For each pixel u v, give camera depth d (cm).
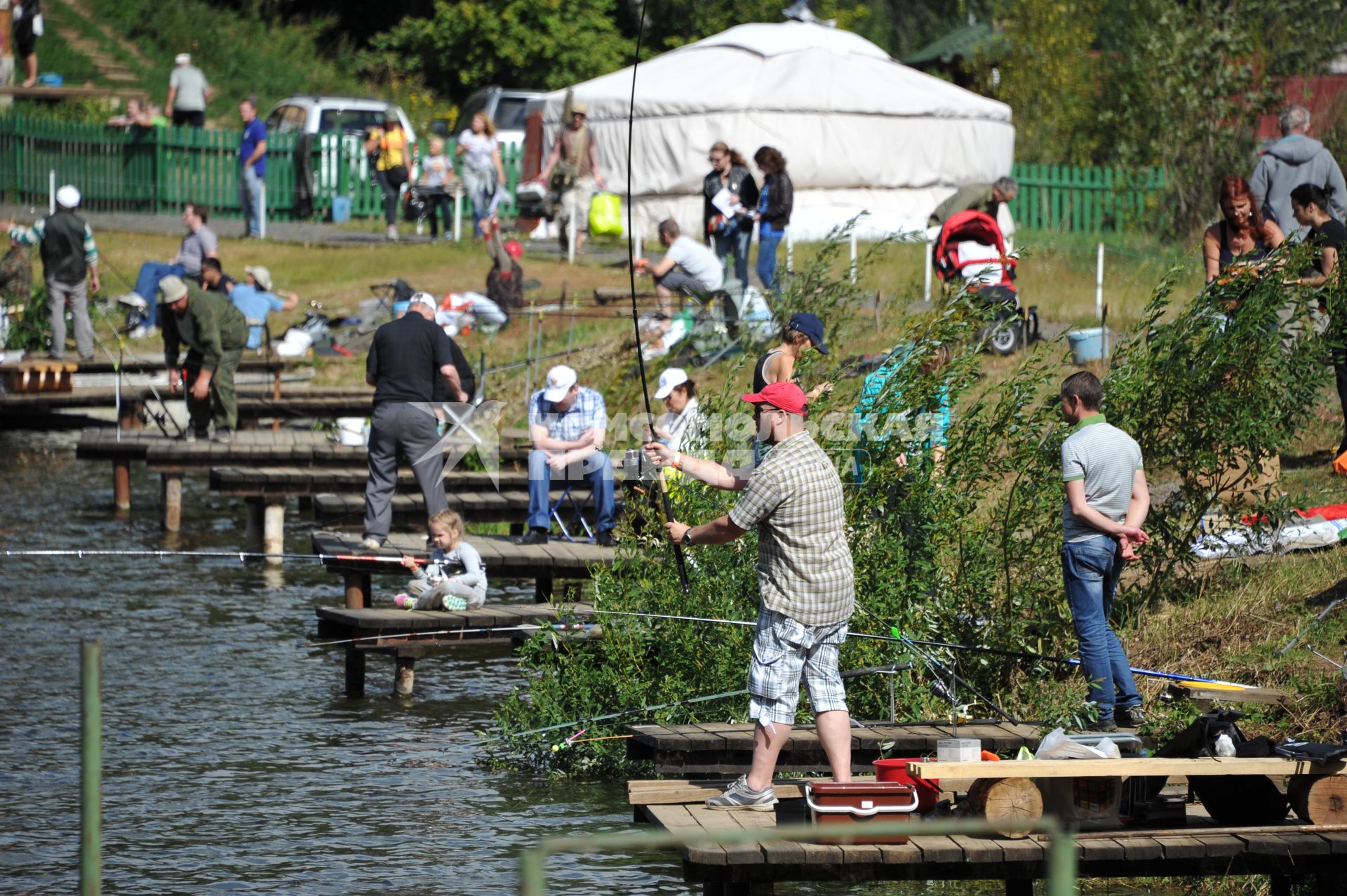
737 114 4866
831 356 2162
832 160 4916
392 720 1892
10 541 2861
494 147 5003
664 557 1783
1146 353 1850
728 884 1219
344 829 1508
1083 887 1394
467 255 4762
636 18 8550
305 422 3775
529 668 1873
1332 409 2394
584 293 4109
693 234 4947
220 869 1396
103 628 2277
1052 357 2931
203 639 2230
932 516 1722
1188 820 1298
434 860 1425
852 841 1188
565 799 1614
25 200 5984
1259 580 1825
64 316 3769
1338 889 1245
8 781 1627
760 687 1259
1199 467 1820
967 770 1224
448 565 2067
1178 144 4919
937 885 1416
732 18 8281
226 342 3148
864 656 1677
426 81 8388
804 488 1239
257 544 2872
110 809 1552
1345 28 5034
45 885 1352
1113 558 1509
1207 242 2084
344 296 4372
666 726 1513
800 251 4338
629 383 3089
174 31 7831
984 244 3019
